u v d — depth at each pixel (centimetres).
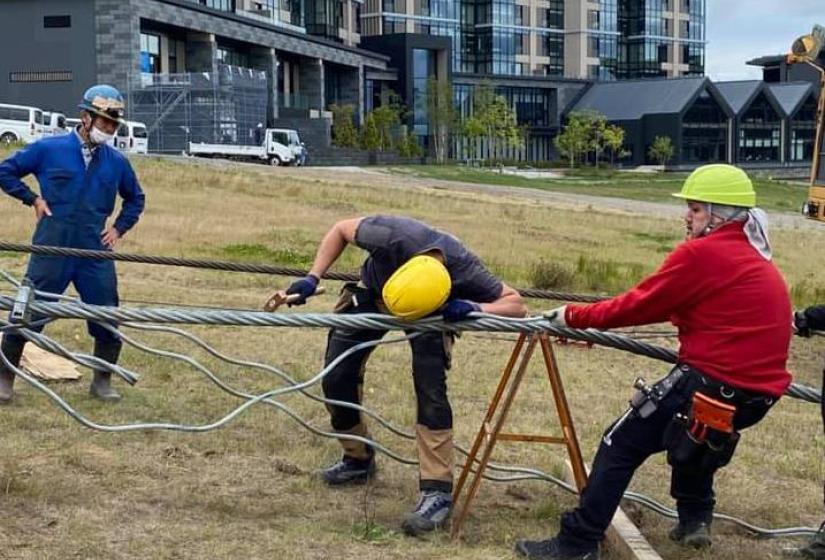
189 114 5156
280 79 6850
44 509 542
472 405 838
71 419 708
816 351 1288
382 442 711
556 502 616
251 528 537
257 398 550
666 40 10756
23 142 4150
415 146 7275
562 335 516
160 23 5416
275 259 1689
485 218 2770
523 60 9700
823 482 712
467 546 530
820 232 3353
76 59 5184
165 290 1329
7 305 523
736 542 576
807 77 9831
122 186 760
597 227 2839
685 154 8819
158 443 673
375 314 540
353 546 520
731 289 477
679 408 485
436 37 8238
